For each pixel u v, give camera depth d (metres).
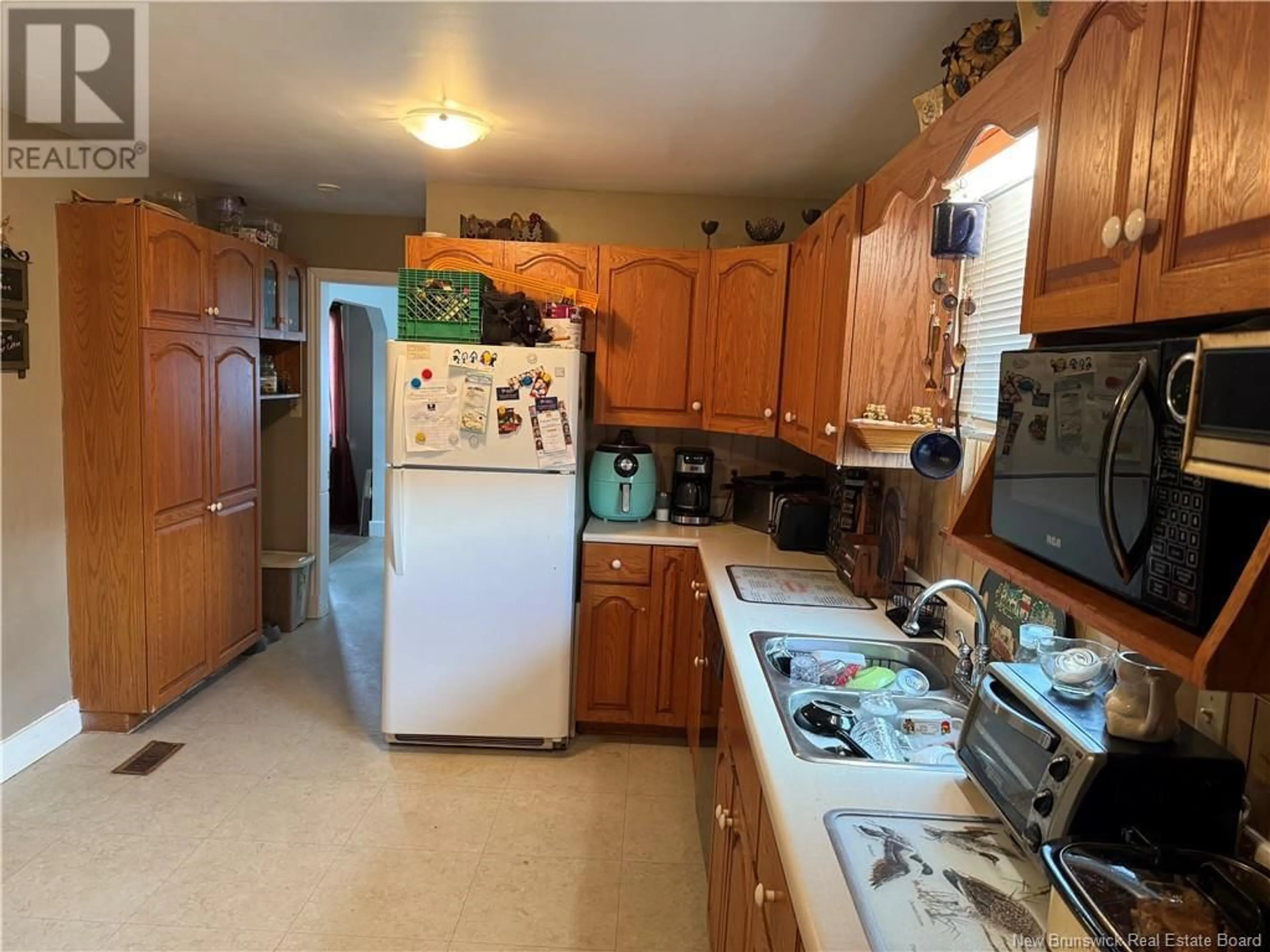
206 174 3.60
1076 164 1.00
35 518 2.91
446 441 2.96
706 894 2.36
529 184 3.59
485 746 3.21
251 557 3.96
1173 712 1.03
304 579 4.57
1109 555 0.89
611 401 3.49
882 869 1.08
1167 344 0.79
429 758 3.11
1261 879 0.92
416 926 2.17
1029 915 0.99
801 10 1.81
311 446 4.60
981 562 1.16
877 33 1.91
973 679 1.72
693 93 2.36
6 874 2.30
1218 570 0.74
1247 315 0.84
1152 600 0.82
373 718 3.43
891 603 2.34
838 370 2.24
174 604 3.28
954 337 2.13
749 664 1.86
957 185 1.83
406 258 3.62
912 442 2.11
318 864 2.41
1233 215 0.71
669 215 3.68
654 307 3.44
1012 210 1.90
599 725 3.37
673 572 3.26
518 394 2.96
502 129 2.77
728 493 3.82
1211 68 0.74
